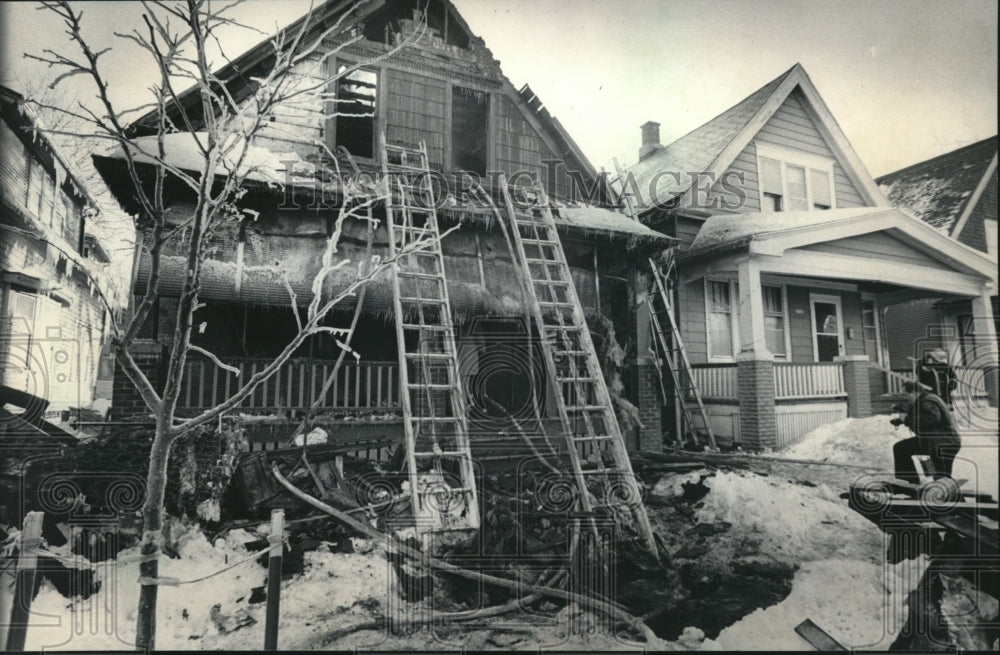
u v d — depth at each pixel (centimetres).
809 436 793
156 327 588
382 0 742
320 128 695
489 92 812
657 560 535
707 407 845
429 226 684
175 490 503
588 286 776
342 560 491
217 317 625
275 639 354
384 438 650
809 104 984
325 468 594
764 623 449
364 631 416
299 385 644
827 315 991
